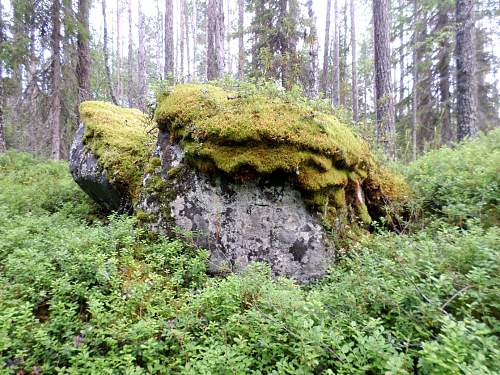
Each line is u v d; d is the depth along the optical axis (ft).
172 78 19.65
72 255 13.08
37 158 40.73
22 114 45.27
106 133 20.74
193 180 14.99
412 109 53.42
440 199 17.13
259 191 14.03
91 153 20.65
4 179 30.91
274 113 14.55
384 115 29.99
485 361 7.24
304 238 13.98
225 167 13.70
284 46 43.27
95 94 59.26
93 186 20.35
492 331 8.41
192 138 14.69
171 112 15.79
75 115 45.09
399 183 18.54
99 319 9.59
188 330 9.83
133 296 10.82
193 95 16.16
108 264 12.44
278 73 35.58
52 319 10.05
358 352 7.74
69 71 44.55
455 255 11.17
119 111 25.48
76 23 43.65
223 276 13.80
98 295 10.97
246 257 13.92
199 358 8.79
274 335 8.71
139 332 9.30
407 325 8.95
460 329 7.29
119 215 18.57
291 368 7.70
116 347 9.05
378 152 19.79
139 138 20.48
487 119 49.29
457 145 23.24
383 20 31.09
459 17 32.42
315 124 14.78
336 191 14.94
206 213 14.53
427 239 13.06
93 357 8.50
